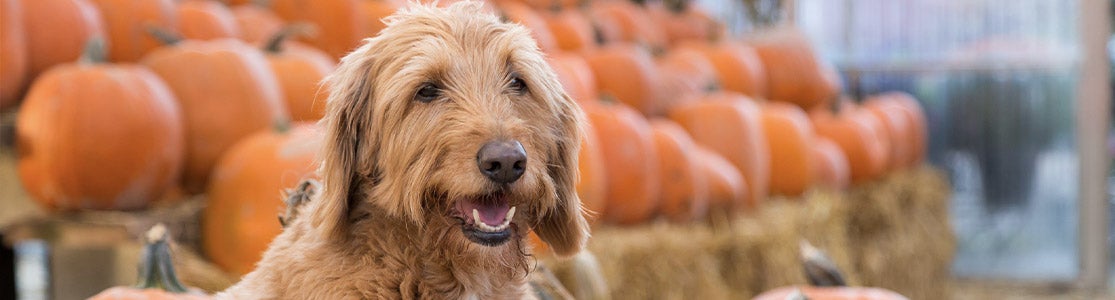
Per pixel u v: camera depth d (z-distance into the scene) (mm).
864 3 10234
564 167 2188
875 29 10227
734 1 9609
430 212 2037
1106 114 9617
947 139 10188
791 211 6527
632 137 5375
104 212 4043
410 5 2270
